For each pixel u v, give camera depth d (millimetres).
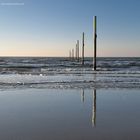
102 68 41781
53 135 5973
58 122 7289
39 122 7273
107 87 16156
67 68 40469
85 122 7309
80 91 14297
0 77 22312
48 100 11266
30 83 17641
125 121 7516
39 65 50344
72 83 18109
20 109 9203
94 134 6078
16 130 6402
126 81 19734
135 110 9281
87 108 9547
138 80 20547
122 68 42125
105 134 6094
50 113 8555
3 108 9344
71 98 11898
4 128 6586
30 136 5887
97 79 21234
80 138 5766
